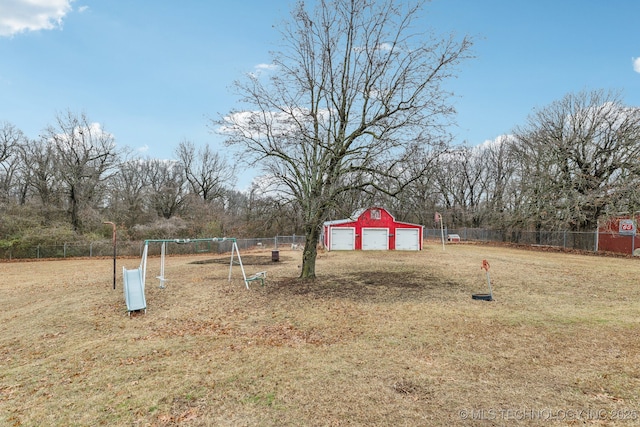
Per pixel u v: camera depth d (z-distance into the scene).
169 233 35.44
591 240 27.66
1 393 5.11
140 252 31.84
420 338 6.95
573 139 29.70
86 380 5.45
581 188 29.09
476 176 51.91
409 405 4.44
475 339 6.85
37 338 7.75
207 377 5.41
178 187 46.50
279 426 4.06
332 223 31.33
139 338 7.52
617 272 15.74
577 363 5.63
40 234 29.06
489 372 5.36
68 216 33.97
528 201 33.31
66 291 13.54
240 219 39.97
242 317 8.95
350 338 7.07
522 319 8.20
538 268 17.41
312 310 9.34
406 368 5.56
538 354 6.04
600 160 28.77
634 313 8.67
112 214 37.19
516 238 37.81
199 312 9.63
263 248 35.28
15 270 21.42
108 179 36.88
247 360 6.06
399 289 12.01
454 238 42.50
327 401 4.59
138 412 4.45
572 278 14.18
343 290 11.90
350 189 12.80
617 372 5.25
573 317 8.34
